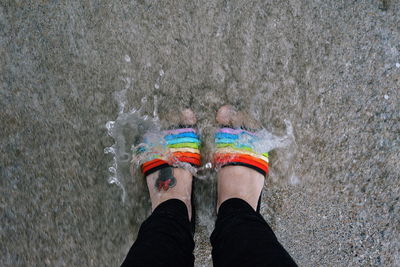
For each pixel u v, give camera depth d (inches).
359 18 53.6
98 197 53.2
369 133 53.1
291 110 53.6
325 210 53.2
